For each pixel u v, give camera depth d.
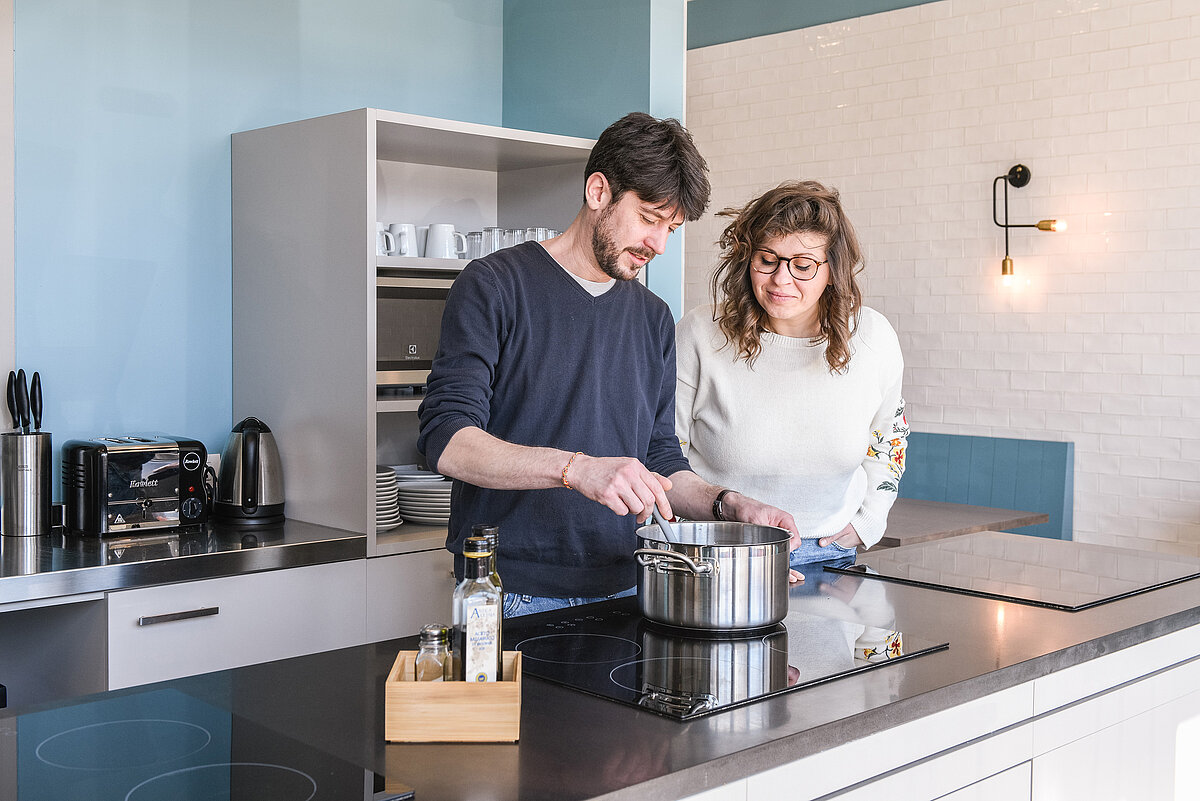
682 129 1.90
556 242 2.01
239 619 2.77
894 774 1.45
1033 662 1.64
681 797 1.18
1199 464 4.86
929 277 5.68
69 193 3.04
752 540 1.88
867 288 5.92
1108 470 5.13
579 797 1.10
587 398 1.96
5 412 2.93
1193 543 4.88
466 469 1.70
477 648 1.28
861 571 2.31
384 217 3.66
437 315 3.60
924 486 5.69
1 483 2.87
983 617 1.90
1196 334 4.85
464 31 3.89
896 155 5.76
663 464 2.14
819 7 6.01
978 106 5.45
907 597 2.06
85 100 3.05
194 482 3.01
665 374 2.15
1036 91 5.27
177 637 2.66
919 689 1.47
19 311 2.96
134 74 3.14
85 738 1.28
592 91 3.72
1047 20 5.21
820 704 1.40
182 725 1.32
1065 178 5.20
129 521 2.89
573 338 1.95
